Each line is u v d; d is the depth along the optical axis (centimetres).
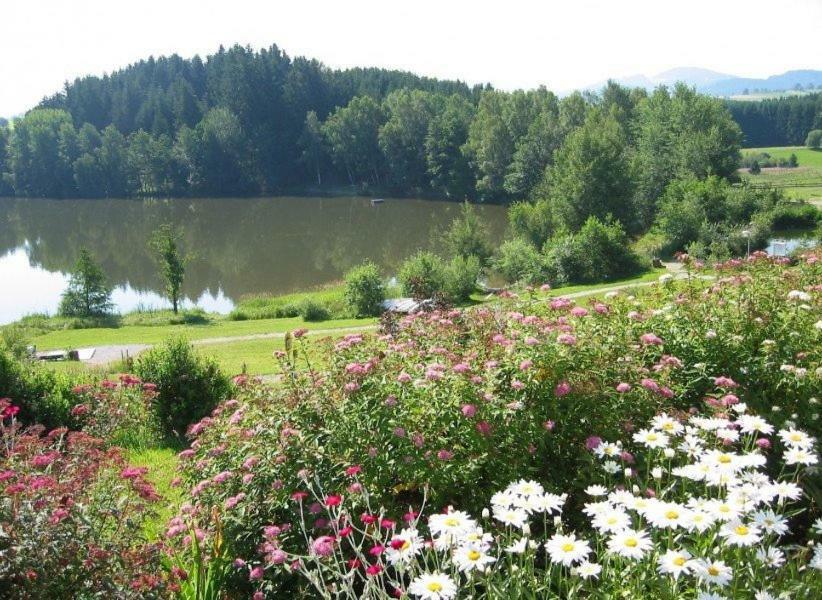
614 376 462
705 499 322
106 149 9531
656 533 304
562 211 5131
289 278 4425
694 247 4334
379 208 7638
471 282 3619
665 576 272
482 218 6750
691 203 4734
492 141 7500
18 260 5391
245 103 10106
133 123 11581
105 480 434
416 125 8744
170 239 3628
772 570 288
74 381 1055
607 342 491
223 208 7988
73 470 425
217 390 1045
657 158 5831
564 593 314
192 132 9562
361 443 430
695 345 538
